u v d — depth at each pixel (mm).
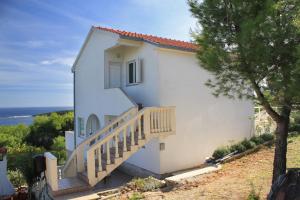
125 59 14727
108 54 14930
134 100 13648
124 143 10312
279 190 4250
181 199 7711
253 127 15422
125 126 10352
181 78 12523
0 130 30953
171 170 11984
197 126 12984
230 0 6492
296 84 5301
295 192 4086
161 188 9383
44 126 31562
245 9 6332
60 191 9195
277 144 7445
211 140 13477
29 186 10547
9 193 10938
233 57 6461
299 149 12609
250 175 9703
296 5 5992
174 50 12148
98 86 15898
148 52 12547
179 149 12320
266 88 6434
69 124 33188
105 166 10062
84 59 18047
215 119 13680
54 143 28641
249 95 7012
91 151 9734
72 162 11281
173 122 11508
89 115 17234
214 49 6660
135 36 13445
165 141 11883
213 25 6930
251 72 6395
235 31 6664
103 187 10992
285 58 5988
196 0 7125
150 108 10875
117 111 13812
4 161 11008
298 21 5684
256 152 13352
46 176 9820
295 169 4430
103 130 11422
